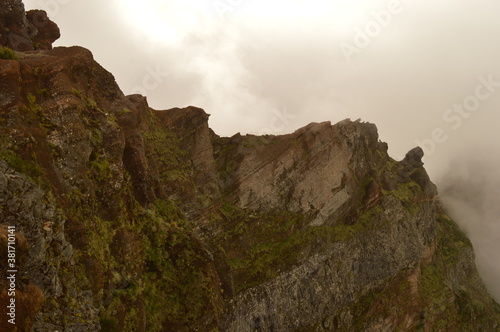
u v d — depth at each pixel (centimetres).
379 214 4956
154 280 2758
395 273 4788
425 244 5697
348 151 5009
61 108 2336
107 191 2483
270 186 4150
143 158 2967
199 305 2855
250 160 4119
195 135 3984
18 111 2089
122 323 2217
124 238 2508
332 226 4481
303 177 4366
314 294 3953
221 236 3609
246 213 3891
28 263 1667
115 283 2331
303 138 4553
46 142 2166
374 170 5288
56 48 2795
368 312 4400
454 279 6316
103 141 2569
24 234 1677
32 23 3644
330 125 4825
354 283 4369
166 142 3791
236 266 3538
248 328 3366
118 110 2906
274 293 3628
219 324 3091
